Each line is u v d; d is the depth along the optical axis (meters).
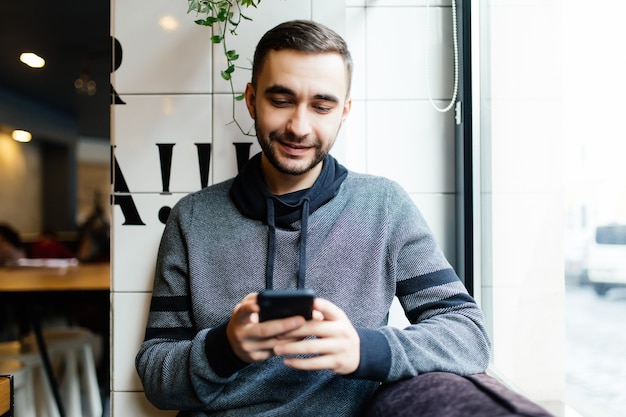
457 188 1.29
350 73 0.99
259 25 1.27
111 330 1.28
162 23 1.29
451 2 1.31
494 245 1.25
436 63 1.31
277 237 1.01
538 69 1.07
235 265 1.01
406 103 1.31
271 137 0.94
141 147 1.29
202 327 1.00
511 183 1.19
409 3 1.31
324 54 0.91
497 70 1.22
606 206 0.85
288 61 0.90
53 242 3.47
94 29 3.57
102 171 5.10
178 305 1.04
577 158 0.94
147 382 0.96
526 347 1.12
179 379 0.91
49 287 2.19
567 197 0.98
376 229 1.03
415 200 1.31
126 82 1.29
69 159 5.07
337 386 0.96
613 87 0.83
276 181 1.04
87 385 2.33
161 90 1.29
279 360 0.97
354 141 1.31
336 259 1.01
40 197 5.07
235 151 1.29
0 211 4.94
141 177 1.29
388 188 1.09
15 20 3.41
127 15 1.28
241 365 0.85
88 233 3.59
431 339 0.89
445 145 1.32
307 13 1.27
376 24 1.31
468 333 0.92
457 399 0.74
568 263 0.98
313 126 0.93
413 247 1.03
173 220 1.10
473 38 1.25
